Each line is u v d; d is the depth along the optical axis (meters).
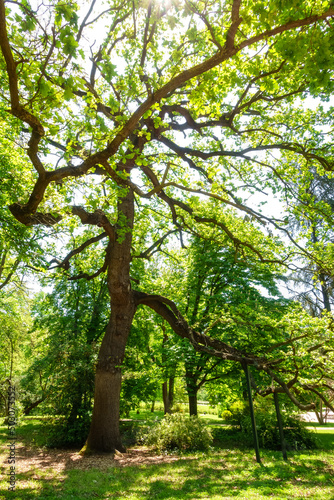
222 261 16.70
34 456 12.45
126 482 8.63
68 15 4.11
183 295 18.58
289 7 4.39
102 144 6.44
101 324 20.06
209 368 17.12
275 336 14.91
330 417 33.06
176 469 10.02
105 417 12.98
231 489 7.75
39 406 16.42
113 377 13.31
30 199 6.96
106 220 12.91
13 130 11.48
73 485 8.34
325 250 12.12
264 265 16.52
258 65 6.01
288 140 13.25
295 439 14.74
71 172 6.27
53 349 17.25
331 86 4.86
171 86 5.24
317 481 8.39
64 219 10.92
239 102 10.67
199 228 16.45
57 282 20.02
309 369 10.10
